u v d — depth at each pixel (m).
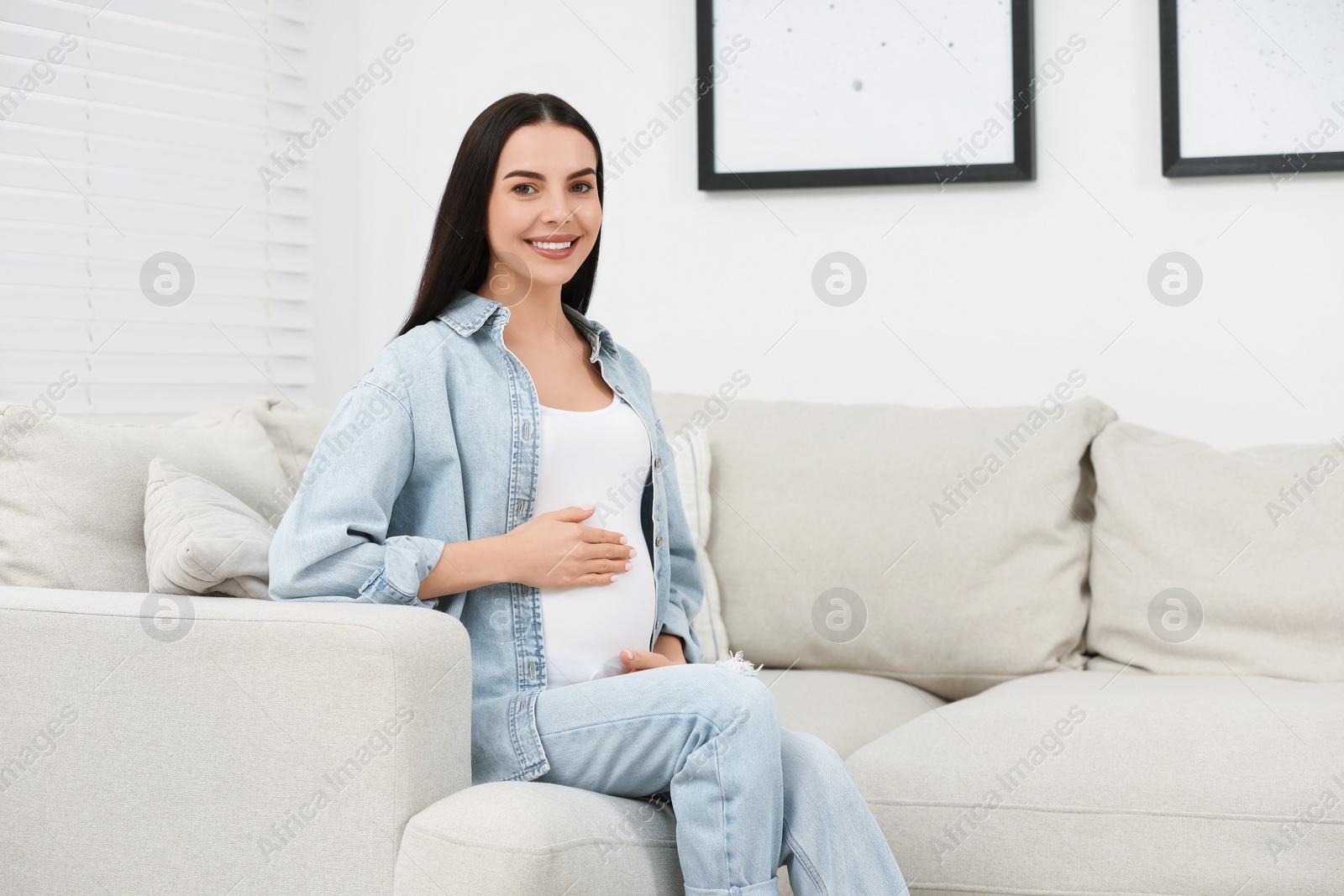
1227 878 1.32
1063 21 2.27
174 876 1.23
